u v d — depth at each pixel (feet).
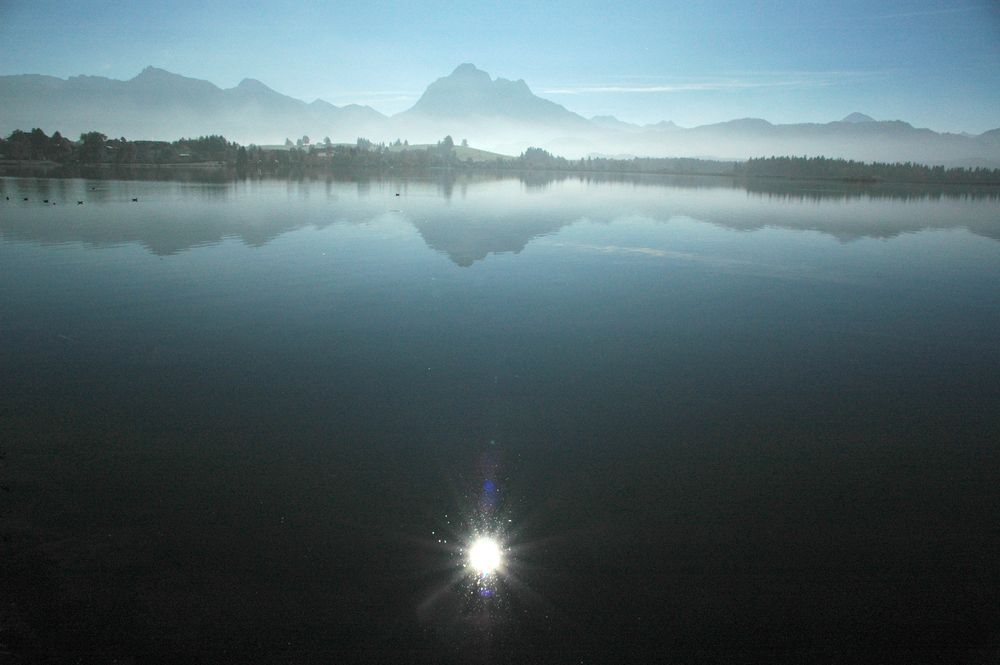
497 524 28.07
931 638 22.03
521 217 137.69
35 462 31.91
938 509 29.84
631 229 121.19
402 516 28.60
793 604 23.65
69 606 22.47
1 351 47.37
